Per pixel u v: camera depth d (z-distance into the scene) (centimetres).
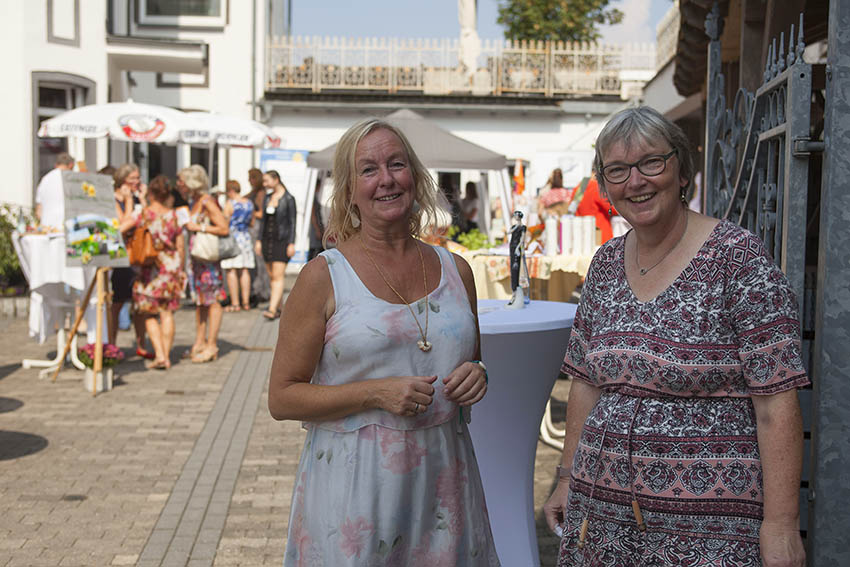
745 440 207
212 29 1864
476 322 247
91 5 1499
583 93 2005
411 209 237
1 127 1423
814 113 480
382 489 225
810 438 296
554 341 343
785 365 200
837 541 264
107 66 1533
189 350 989
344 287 230
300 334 230
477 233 859
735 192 339
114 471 550
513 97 1977
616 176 216
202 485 524
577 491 226
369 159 232
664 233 217
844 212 259
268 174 1202
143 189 1144
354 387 224
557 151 1612
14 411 703
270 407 234
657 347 211
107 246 782
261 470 559
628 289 221
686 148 217
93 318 856
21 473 544
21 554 418
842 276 259
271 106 1928
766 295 203
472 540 236
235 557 418
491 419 350
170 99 1866
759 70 512
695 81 994
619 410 217
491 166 1084
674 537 208
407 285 235
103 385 777
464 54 1992
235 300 1319
